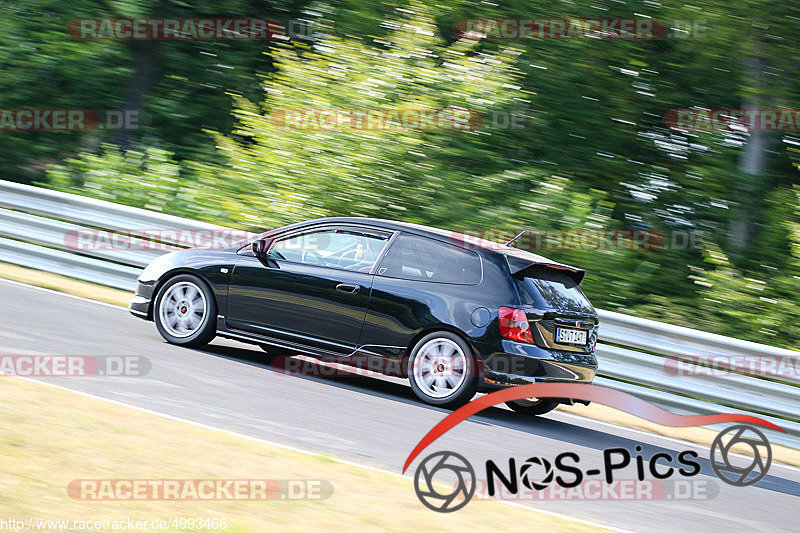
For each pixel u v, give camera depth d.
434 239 14.62
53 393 10.68
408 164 24.27
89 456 8.62
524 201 24.19
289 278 14.80
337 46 25.75
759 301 23.67
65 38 29.84
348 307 14.45
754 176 27.05
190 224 20.20
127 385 11.88
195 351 15.10
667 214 26.64
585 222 24.09
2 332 13.80
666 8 26.86
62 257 20.70
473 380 13.81
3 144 30.14
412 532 7.98
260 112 26.02
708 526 10.16
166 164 26.14
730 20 26.69
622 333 17.34
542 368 13.90
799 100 27.00
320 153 24.44
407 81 24.84
